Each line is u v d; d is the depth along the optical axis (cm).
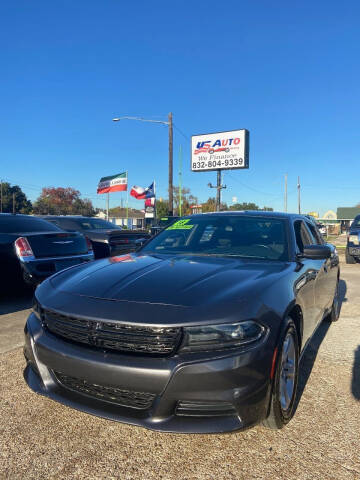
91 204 8819
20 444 241
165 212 6022
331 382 336
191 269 286
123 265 306
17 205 8000
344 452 236
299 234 402
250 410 215
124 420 216
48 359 237
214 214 435
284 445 242
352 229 1337
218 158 3044
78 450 236
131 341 215
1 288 595
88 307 232
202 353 211
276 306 242
